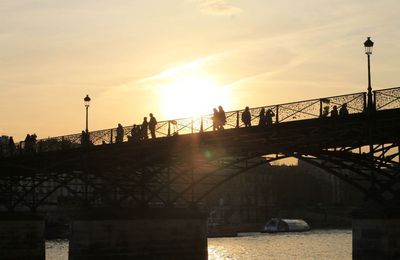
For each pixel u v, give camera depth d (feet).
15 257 216.95
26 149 217.97
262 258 297.33
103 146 186.39
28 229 220.84
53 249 341.62
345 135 143.54
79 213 183.52
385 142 146.10
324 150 147.43
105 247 181.37
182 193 191.62
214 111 161.27
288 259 287.89
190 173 208.23
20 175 224.94
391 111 128.26
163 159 181.98
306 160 152.35
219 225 625.00
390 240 128.88
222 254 327.06
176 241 192.44
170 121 173.37
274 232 635.25
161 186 191.21
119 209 184.44
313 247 376.68
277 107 146.82
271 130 147.23
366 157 136.46
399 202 134.92
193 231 196.44
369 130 134.31
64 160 193.77
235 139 159.22
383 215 129.29
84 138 198.08
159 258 187.83
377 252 129.29
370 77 131.54
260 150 160.56
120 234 183.11
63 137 206.49
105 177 191.01
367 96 131.85
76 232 183.11
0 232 215.92
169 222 191.83
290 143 151.94
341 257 295.89
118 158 185.47
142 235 186.29
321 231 648.79
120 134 188.14
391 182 135.13
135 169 185.98
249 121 152.76
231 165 178.29
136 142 177.99
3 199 225.15
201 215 198.80
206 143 163.84
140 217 186.80
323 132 141.38
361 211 132.77
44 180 212.23
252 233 639.76
